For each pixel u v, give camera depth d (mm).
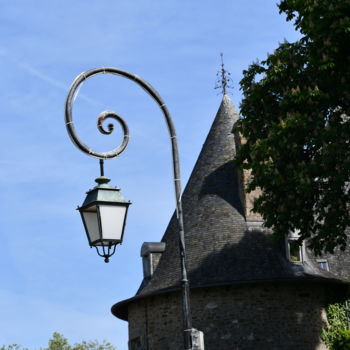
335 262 33094
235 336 30438
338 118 26031
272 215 26922
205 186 34219
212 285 30672
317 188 26359
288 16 27797
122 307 35188
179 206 13617
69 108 12602
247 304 30781
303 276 31188
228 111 36125
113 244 12180
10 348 66438
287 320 30797
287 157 26203
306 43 27344
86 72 12938
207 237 32562
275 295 31047
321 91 25891
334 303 31891
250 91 27844
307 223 26797
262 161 26500
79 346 66750
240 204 33375
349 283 31953
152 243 34406
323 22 25406
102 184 12172
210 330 30672
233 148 34969
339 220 25562
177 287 31719
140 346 33156
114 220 11992
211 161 34906
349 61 25703
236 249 31875
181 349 31109
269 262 31531
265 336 30438
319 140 25438
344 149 24688
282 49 27656
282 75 27109
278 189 26750
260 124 28016
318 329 31172
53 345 66250
